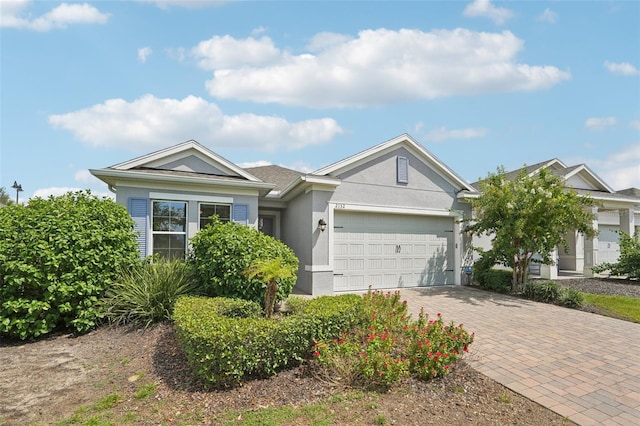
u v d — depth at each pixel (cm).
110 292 661
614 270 1289
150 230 962
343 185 1072
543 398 391
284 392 387
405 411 351
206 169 1058
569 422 343
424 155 1187
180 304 536
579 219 976
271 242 742
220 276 690
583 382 433
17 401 386
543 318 752
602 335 629
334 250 1066
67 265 627
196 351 393
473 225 1143
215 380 392
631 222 1530
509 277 1095
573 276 1455
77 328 619
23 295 610
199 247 738
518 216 985
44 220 629
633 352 541
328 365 427
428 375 417
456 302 917
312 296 990
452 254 1242
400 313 563
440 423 332
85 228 657
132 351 526
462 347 472
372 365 397
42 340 602
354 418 336
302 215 1127
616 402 383
